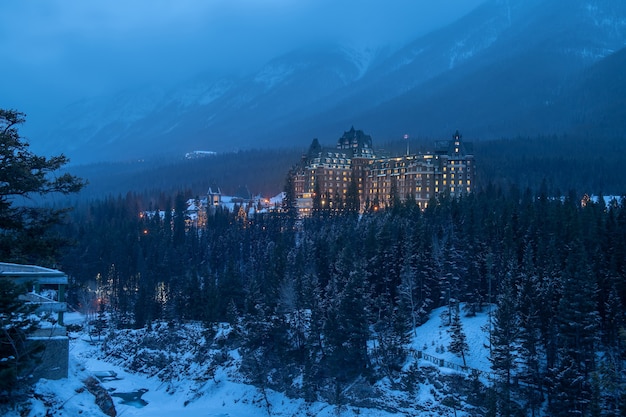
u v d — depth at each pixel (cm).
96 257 19012
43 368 3228
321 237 14888
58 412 2939
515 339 8712
